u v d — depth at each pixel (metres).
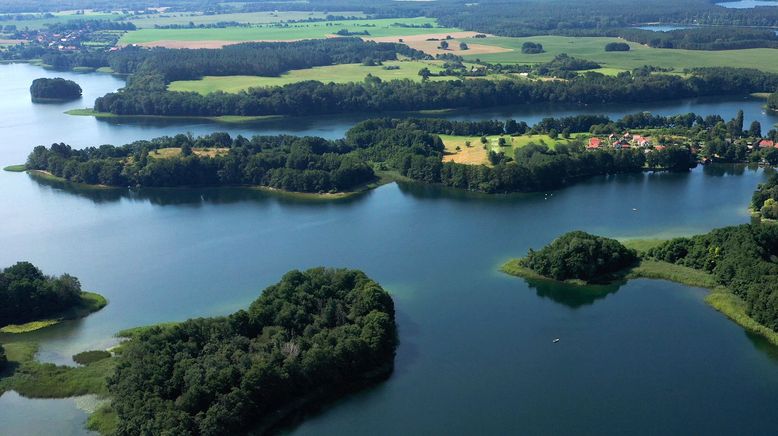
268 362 178.62
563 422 172.62
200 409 167.75
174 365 178.50
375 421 174.25
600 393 183.00
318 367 183.50
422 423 173.25
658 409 176.62
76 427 172.00
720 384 185.88
